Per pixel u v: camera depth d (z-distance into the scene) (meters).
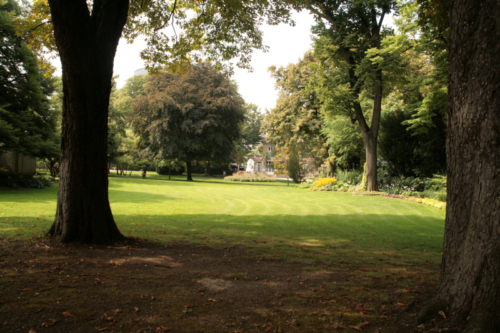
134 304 3.48
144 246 6.50
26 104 19.42
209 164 56.50
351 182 27.44
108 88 6.50
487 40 2.96
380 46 20.92
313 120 32.56
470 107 3.05
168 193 21.66
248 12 10.62
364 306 3.64
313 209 15.15
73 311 3.20
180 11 11.34
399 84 22.73
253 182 40.84
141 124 39.50
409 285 4.49
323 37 21.48
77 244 6.07
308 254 6.52
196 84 38.62
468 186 3.07
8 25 18.00
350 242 8.05
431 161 21.02
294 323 3.19
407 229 10.30
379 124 24.12
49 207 11.94
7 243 5.97
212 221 10.75
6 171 18.91
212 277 4.68
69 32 5.72
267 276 4.86
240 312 3.44
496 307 2.77
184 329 2.98
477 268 2.91
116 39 6.57
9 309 3.12
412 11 15.69
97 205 6.42
